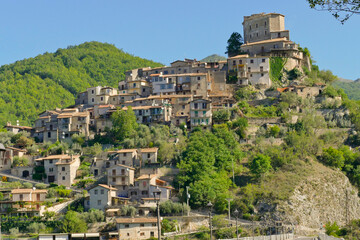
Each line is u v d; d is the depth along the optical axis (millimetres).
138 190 156125
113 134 199250
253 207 150375
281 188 157625
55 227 138750
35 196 151625
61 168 171125
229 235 131000
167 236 130875
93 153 184375
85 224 136875
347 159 180250
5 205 145625
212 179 156125
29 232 136000
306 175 164750
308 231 144375
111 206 147000
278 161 171375
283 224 143000
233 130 193125
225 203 149625
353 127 198375
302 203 153750
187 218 140750
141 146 184250
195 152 163250
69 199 155250
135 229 132250
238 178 166375
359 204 169750
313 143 181875
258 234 134375
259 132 190750
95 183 167250
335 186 166375
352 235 143125
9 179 175000
